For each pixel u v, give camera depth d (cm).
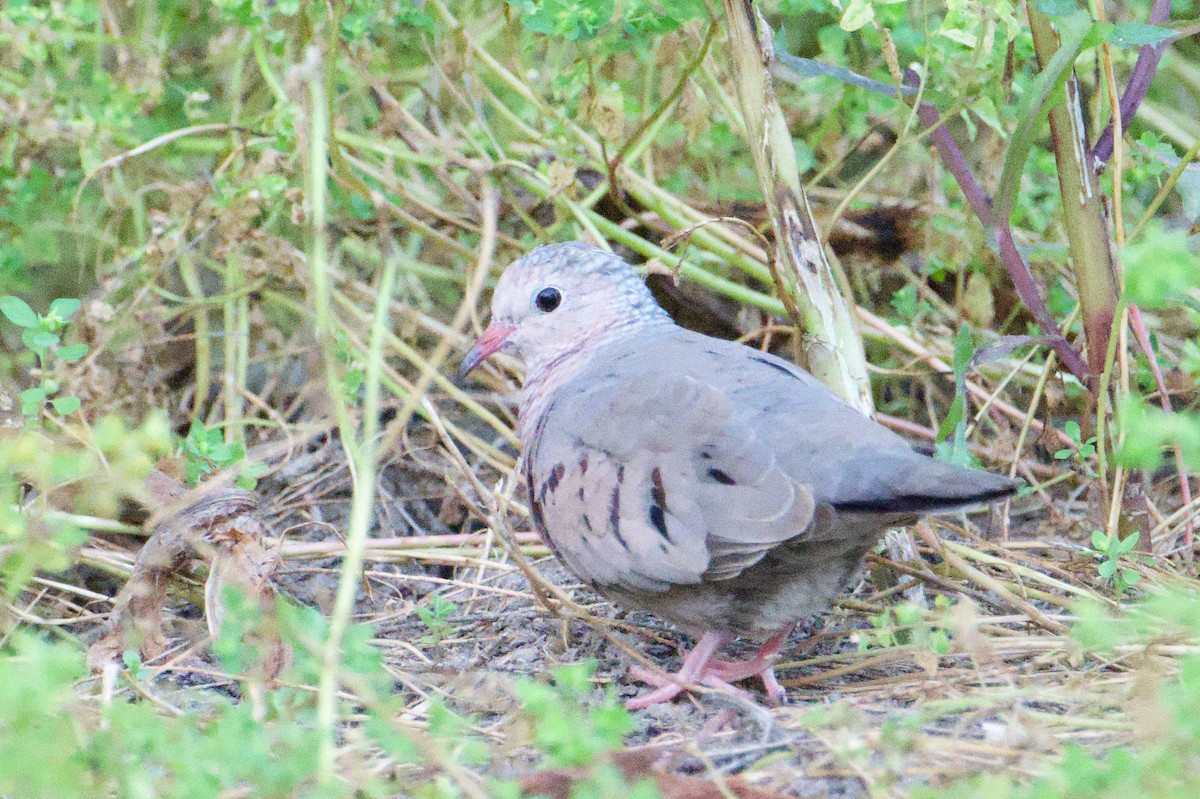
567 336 945
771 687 832
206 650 916
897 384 1294
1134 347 1104
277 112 1075
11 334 1285
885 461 718
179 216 1138
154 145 1095
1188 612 684
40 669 636
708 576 766
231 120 1241
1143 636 817
